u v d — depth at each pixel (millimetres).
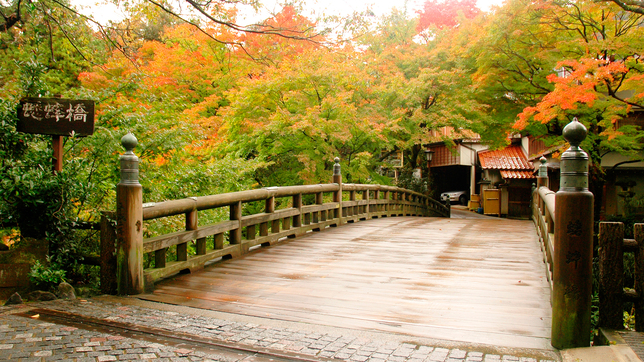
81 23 7586
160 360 2404
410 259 5566
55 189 4035
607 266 2979
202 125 11664
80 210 4961
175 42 13977
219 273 4781
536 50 10602
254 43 11406
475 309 3477
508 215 21438
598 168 11016
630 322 5098
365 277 4590
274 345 2641
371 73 15305
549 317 3281
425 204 17469
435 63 15047
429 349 2594
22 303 3543
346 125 11602
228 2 6801
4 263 3863
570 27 10172
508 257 5707
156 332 2857
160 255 4379
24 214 4051
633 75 8789
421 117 13336
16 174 3836
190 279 4504
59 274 3902
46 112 4090
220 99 13297
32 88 4480
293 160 12273
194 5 6617
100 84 10906
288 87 11352
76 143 5316
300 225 7680
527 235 7898
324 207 8531
